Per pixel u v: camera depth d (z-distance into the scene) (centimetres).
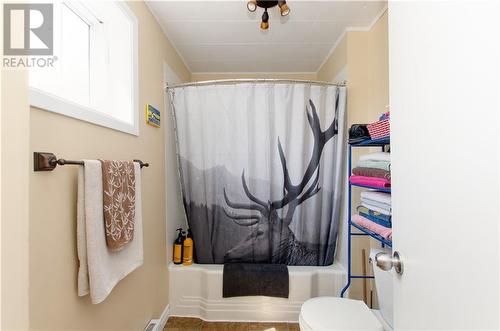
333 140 192
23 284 50
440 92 50
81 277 88
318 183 192
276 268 184
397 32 67
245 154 191
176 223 204
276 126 191
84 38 122
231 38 200
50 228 80
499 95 38
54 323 81
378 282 131
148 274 152
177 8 160
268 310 180
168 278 186
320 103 190
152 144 160
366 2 157
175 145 202
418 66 58
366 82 186
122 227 102
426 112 55
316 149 191
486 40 40
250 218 194
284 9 134
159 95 173
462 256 45
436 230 52
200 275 186
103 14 124
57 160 78
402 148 66
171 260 195
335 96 189
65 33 111
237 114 191
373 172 130
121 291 121
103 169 94
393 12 70
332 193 193
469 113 43
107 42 129
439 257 51
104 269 93
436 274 52
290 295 181
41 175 76
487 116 40
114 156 116
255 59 241
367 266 182
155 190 164
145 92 151
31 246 73
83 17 120
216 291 183
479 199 41
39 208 76
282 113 189
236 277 180
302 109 189
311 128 192
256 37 199
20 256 50
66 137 86
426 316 56
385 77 164
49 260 79
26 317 51
